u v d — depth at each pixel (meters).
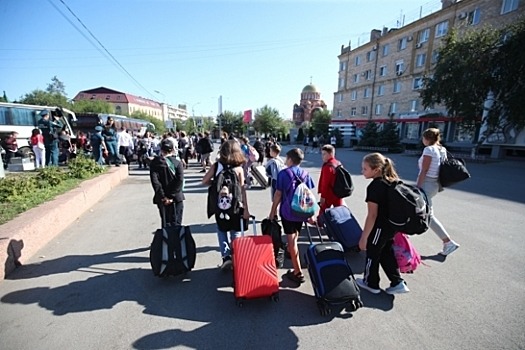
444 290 3.14
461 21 26.61
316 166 14.77
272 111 60.38
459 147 25.14
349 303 2.86
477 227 5.21
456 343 2.33
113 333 2.44
